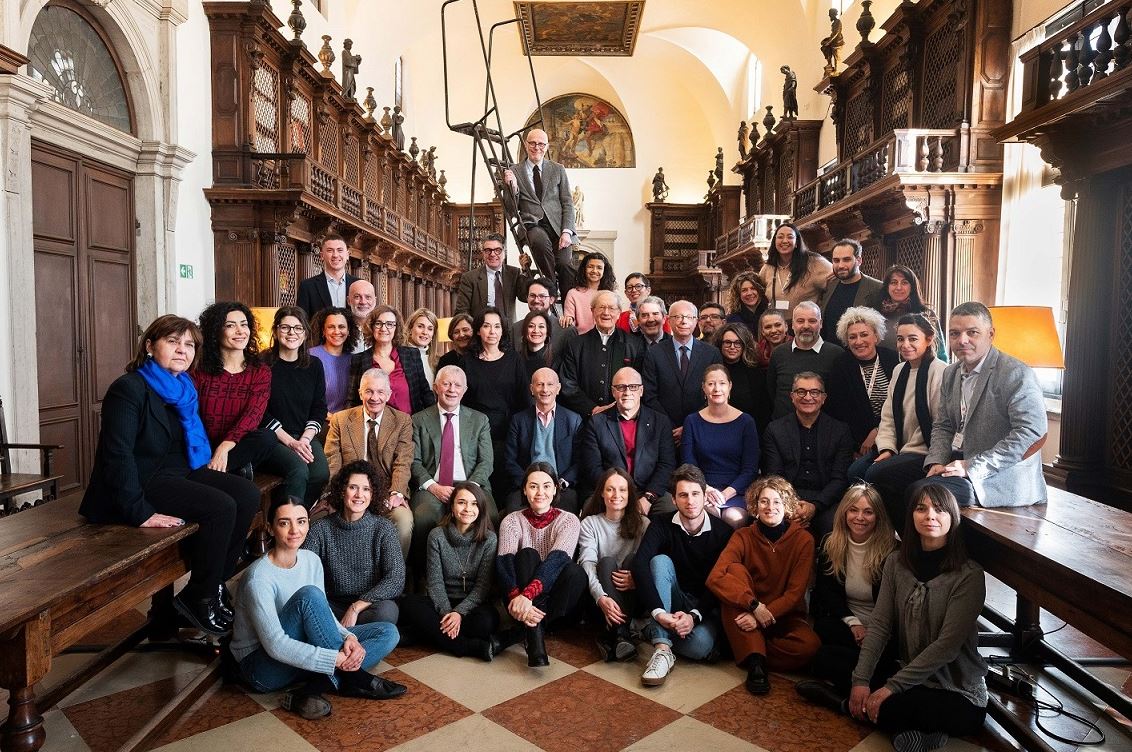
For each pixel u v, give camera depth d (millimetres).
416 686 3186
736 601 3373
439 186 21281
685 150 24828
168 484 3061
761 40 17406
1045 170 7820
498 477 4660
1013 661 3365
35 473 5535
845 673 3062
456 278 22594
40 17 6051
